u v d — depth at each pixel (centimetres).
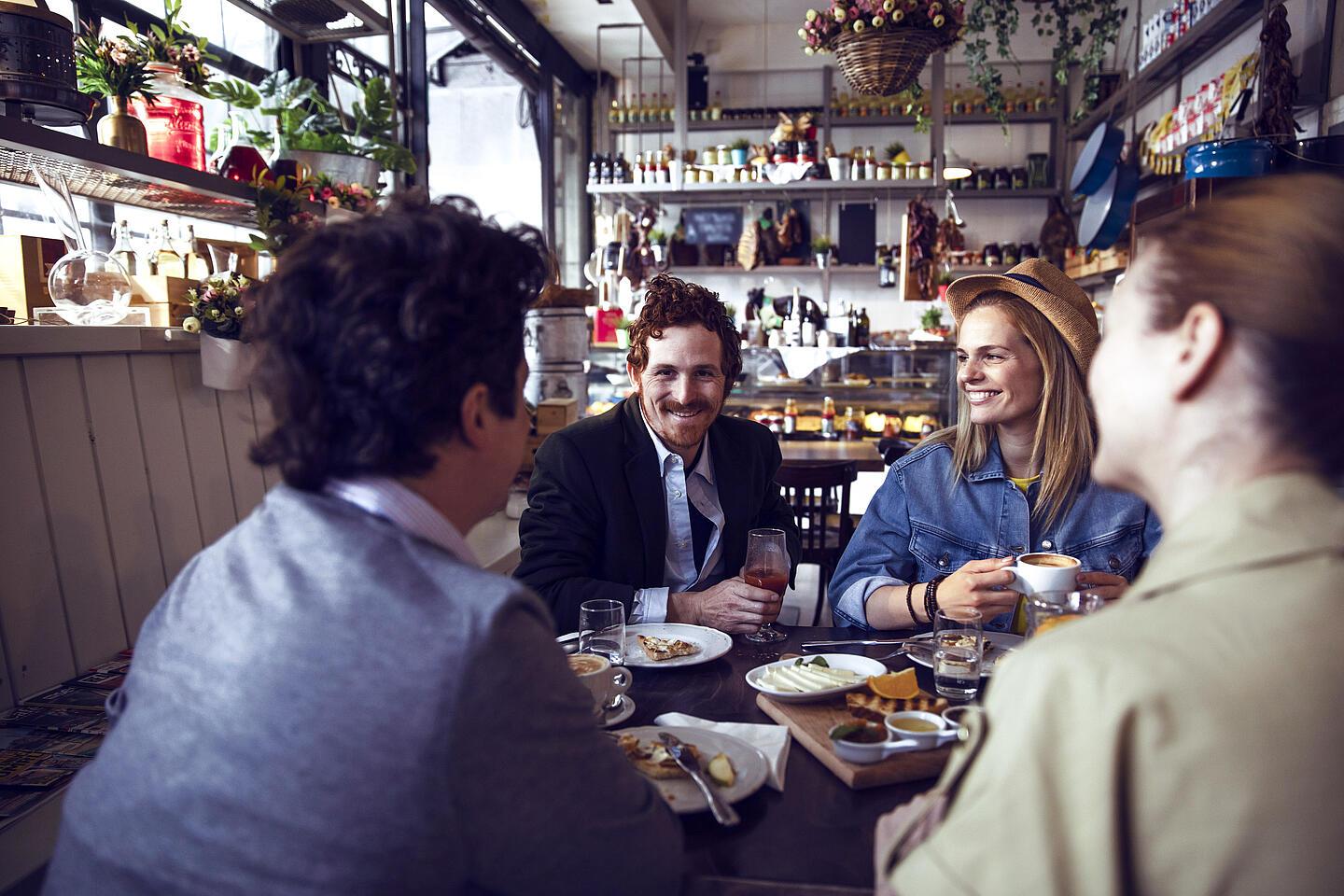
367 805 55
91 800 62
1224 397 51
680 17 561
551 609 158
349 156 275
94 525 166
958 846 49
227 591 64
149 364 187
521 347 74
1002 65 695
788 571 152
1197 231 53
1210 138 402
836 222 704
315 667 57
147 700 63
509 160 644
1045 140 698
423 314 64
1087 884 45
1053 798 46
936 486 172
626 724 114
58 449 160
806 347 489
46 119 175
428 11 543
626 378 513
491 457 74
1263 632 45
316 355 66
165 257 230
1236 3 368
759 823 89
